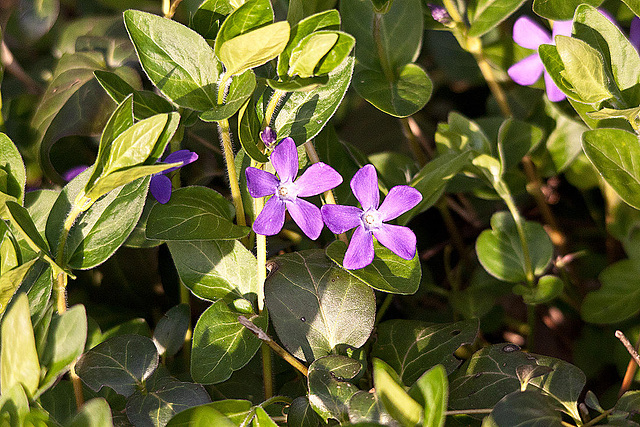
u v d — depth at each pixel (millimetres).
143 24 775
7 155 774
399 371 809
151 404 768
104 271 894
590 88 790
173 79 777
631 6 811
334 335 799
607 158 792
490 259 875
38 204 813
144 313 901
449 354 808
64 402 807
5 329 750
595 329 906
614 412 771
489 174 869
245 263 809
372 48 882
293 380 843
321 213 777
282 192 778
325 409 767
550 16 852
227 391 833
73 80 908
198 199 803
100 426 720
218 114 767
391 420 744
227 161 804
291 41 757
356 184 781
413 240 780
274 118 799
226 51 748
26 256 791
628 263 882
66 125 895
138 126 750
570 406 776
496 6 896
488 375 794
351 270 788
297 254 816
